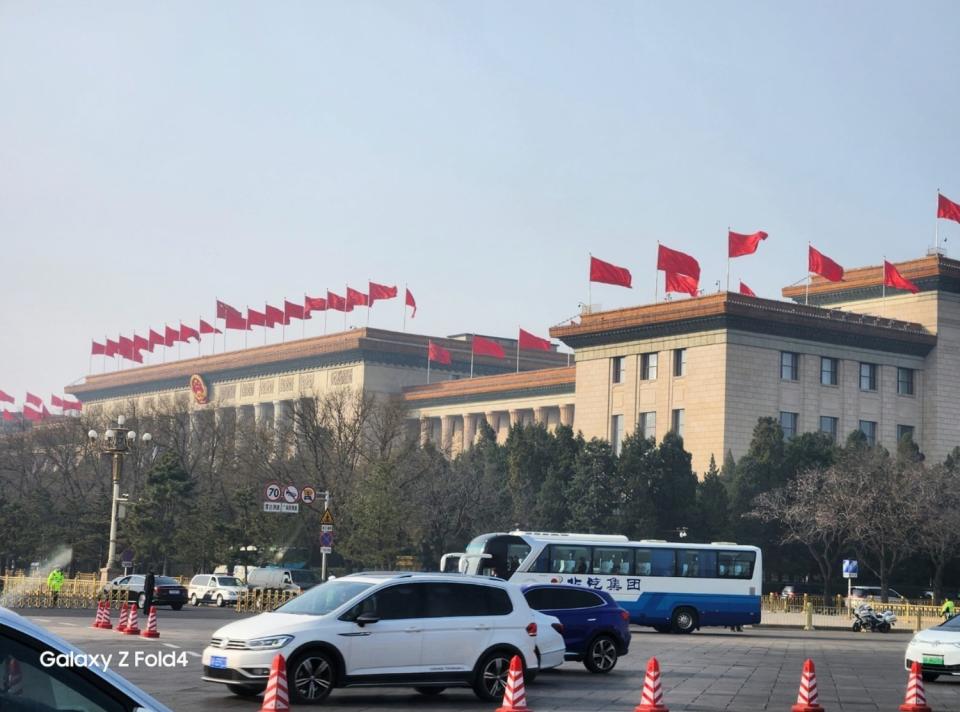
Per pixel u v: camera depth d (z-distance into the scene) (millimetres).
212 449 112312
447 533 91562
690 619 56875
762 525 96812
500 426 148250
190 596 70750
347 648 22562
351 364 159375
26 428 148000
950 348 123375
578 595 31984
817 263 106750
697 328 115688
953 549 90875
